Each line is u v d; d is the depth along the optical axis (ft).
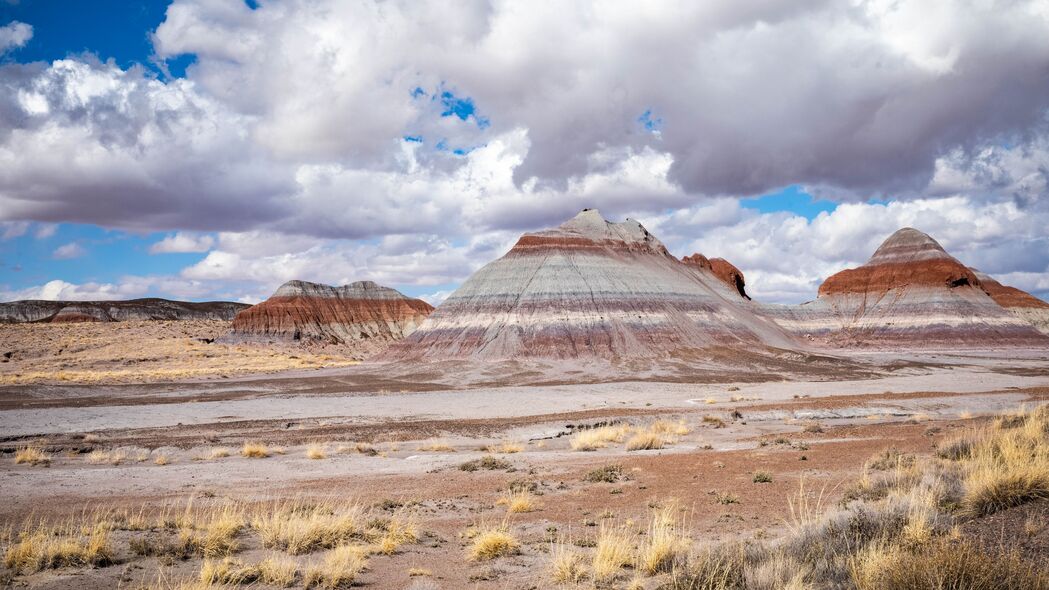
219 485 66.49
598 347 364.38
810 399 170.40
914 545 26.27
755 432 109.70
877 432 97.30
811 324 553.64
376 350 573.74
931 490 35.81
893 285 563.48
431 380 296.92
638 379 286.46
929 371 301.84
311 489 63.16
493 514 49.78
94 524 43.73
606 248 464.24
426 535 42.75
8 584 31.53
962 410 133.59
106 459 89.92
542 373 315.37
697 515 45.85
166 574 33.12
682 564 30.09
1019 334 482.69
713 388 229.25
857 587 22.95
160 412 161.48
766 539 35.96
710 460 74.74
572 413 149.38
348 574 32.04
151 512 51.13
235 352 415.85
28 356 360.89
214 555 36.32
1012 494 31.86
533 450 97.81
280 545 38.65
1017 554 23.35
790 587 23.21
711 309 432.25
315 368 352.69
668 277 455.63
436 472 73.82
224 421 145.28
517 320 384.47
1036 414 77.77
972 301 520.01
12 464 87.40
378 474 73.51
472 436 115.96
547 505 52.44
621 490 57.88
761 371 317.01
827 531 30.40
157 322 561.43
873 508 32.94
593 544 38.70
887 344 493.77
